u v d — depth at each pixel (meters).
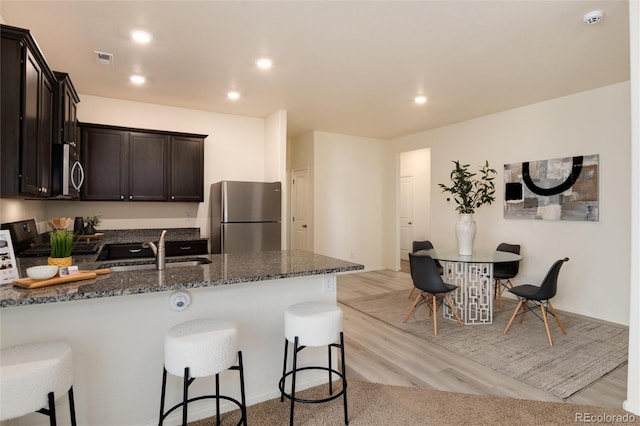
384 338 3.42
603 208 3.90
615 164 3.80
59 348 1.51
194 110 4.75
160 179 4.29
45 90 2.46
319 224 6.22
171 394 2.04
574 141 4.12
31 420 1.72
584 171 4.04
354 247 6.64
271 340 2.34
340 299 4.83
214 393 2.15
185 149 4.44
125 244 3.91
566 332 3.52
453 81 3.72
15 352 1.46
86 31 2.67
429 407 2.24
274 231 4.54
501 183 4.89
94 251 3.09
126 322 1.91
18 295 1.53
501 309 4.31
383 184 6.99
